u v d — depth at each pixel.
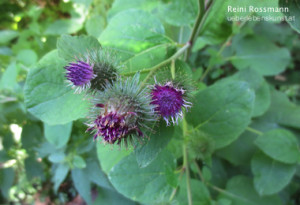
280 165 0.15
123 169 0.12
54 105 0.09
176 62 0.10
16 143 0.20
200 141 0.12
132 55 0.11
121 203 0.17
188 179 0.12
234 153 0.17
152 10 0.17
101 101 0.09
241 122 0.12
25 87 0.09
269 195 0.16
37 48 0.17
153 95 0.08
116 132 0.08
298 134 0.18
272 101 0.19
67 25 0.16
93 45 0.09
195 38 0.12
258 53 0.21
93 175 0.17
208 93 0.12
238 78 0.17
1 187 0.21
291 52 0.25
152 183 0.12
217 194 0.17
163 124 0.09
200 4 0.11
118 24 0.11
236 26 0.16
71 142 0.16
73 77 0.08
